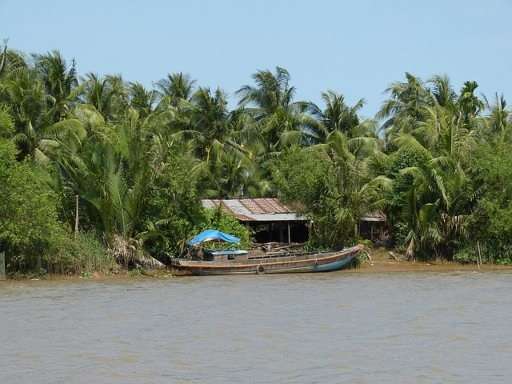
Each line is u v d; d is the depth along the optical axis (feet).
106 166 160.25
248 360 69.67
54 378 63.62
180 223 167.53
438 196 182.39
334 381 61.67
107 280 150.92
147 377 63.67
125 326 89.66
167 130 200.54
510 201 175.83
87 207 164.35
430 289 128.77
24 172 145.69
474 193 181.16
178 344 77.71
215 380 62.39
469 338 79.20
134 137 163.84
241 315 97.96
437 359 69.31
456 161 181.27
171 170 168.86
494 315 95.61
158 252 169.07
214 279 151.84
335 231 179.52
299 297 117.70
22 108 174.50
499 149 182.50
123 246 161.17
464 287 131.85
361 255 178.60
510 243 181.88
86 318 96.37
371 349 74.02
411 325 88.22
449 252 185.88
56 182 161.68
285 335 82.38
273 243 184.14
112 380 62.85
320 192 180.04
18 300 116.57
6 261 152.25
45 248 151.74
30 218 144.56
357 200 180.04
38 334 84.43
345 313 98.78
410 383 60.90
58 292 128.16
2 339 81.35
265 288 132.46
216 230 166.50
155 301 114.11
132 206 162.71
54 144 174.81
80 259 155.74
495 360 68.49
